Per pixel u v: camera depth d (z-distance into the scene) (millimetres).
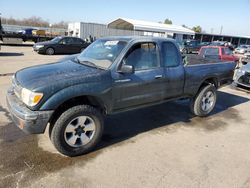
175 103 6098
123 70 3420
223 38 52594
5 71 8953
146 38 3906
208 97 5215
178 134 4273
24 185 2697
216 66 5191
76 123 3266
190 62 5160
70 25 30828
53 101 2912
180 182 2910
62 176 2893
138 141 3908
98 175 2957
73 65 3697
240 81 8203
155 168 3168
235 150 3807
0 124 4188
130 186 2791
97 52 4008
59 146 3162
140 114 5176
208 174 3104
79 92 3098
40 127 2938
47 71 3375
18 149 3424
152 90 3984
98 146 3670
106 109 3533
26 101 2908
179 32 31094
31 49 19625
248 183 2965
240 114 5656
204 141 4062
